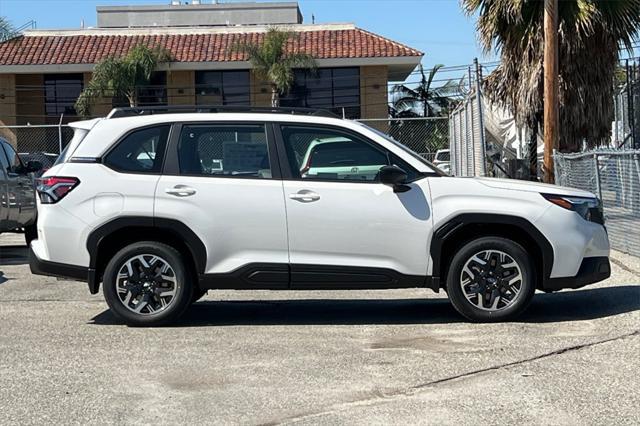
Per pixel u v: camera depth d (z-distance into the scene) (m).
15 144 28.64
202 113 7.99
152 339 7.39
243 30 30.09
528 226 7.62
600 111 16.58
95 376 6.23
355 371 6.28
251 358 6.70
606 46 16.34
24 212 13.93
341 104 28.69
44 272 7.83
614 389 5.76
